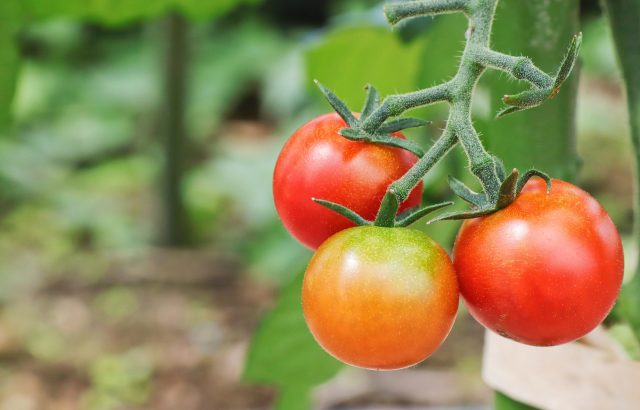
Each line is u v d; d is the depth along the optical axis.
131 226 1.34
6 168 1.42
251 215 1.29
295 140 0.33
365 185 0.32
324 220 0.32
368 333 0.30
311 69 0.49
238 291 1.17
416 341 0.30
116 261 1.25
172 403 0.97
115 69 1.66
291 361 0.45
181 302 1.15
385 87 0.50
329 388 0.94
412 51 0.48
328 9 1.79
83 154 1.55
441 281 0.31
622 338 0.37
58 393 0.99
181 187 1.25
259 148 1.59
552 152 0.37
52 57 1.67
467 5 0.31
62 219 1.37
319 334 0.31
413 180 0.31
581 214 0.31
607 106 1.45
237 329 1.09
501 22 0.37
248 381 0.45
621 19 0.37
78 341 1.08
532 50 0.37
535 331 0.31
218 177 1.39
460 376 0.97
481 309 0.31
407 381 0.96
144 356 1.04
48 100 1.62
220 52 1.68
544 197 0.31
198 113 1.60
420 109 0.48
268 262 1.06
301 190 0.32
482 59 0.31
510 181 0.31
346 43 0.48
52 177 1.47
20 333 1.09
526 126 0.37
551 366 0.37
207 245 1.30
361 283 0.30
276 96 1.52
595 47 1.40
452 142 0.31
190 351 1.05
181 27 1.14
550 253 0.30
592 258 0.30
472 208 0.32
